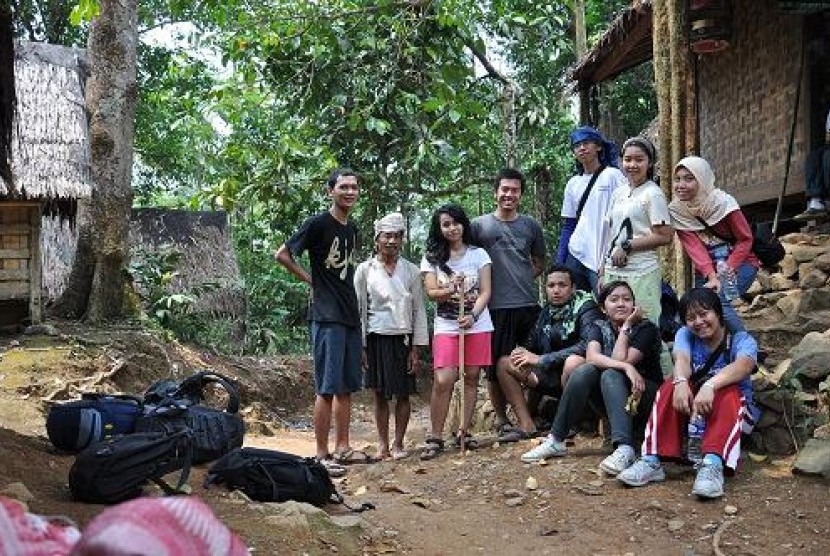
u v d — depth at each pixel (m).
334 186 6.39
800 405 5.48
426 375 16.06
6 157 5.91
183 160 20.98
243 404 11.38
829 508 4.59
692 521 4.56
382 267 6.75
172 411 5.36
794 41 9.62
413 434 9.91
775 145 10.09
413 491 5.62
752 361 5.14
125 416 5.29
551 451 5.76
